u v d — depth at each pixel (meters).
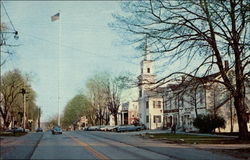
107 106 90.38
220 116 54.31
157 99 86.12
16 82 78.00
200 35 27.39
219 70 28.94
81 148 25.45
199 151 23.58
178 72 27.94
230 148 25.66
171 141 34.53
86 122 138.38
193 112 63.88
